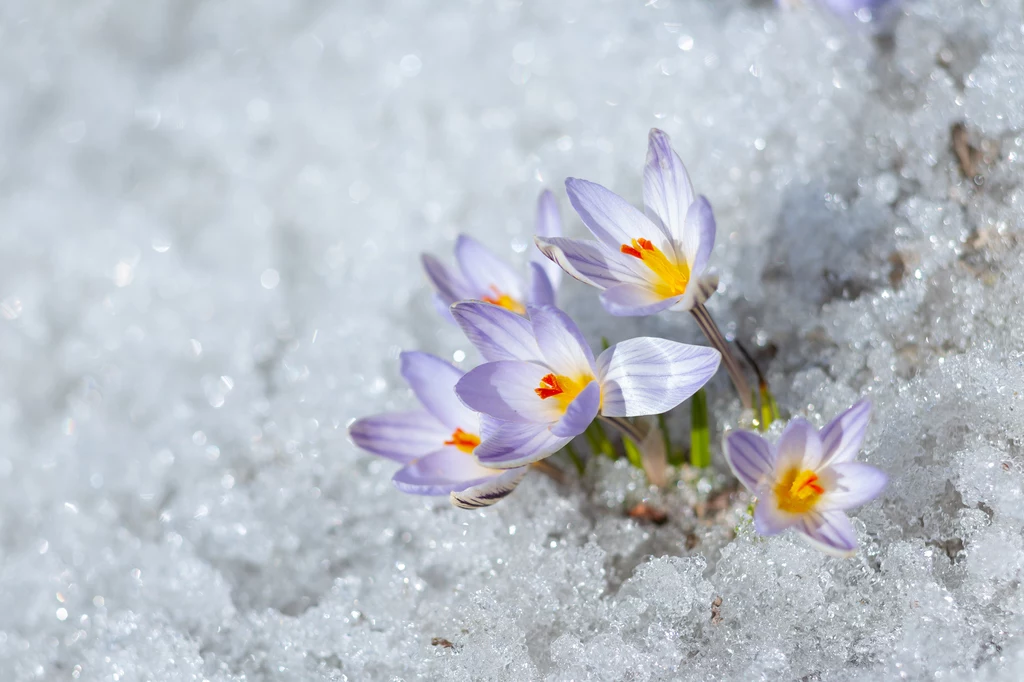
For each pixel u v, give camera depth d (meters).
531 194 0.81
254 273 0.86
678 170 0.66
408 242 0.83
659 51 0.82
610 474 0.73
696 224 0.66
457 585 0.71
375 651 0.70
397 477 0.68
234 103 0.96
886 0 0.77
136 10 1.09
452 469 0.69
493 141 0.84
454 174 0.84
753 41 0.81
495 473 0.68
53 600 0.75
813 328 0.74
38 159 1.01
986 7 0.76
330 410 0.78
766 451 0.66
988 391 0.68
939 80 0.75
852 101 0.77
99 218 0.94
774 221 0.76
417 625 0.70
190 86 1.00
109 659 0.71
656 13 0.84
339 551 0.74
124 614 0.73
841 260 0.74
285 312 0.84
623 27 0.84
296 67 0.96
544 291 0.69
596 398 0.66
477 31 0.89
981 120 0.73
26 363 0.86
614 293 0.66
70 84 1.06
